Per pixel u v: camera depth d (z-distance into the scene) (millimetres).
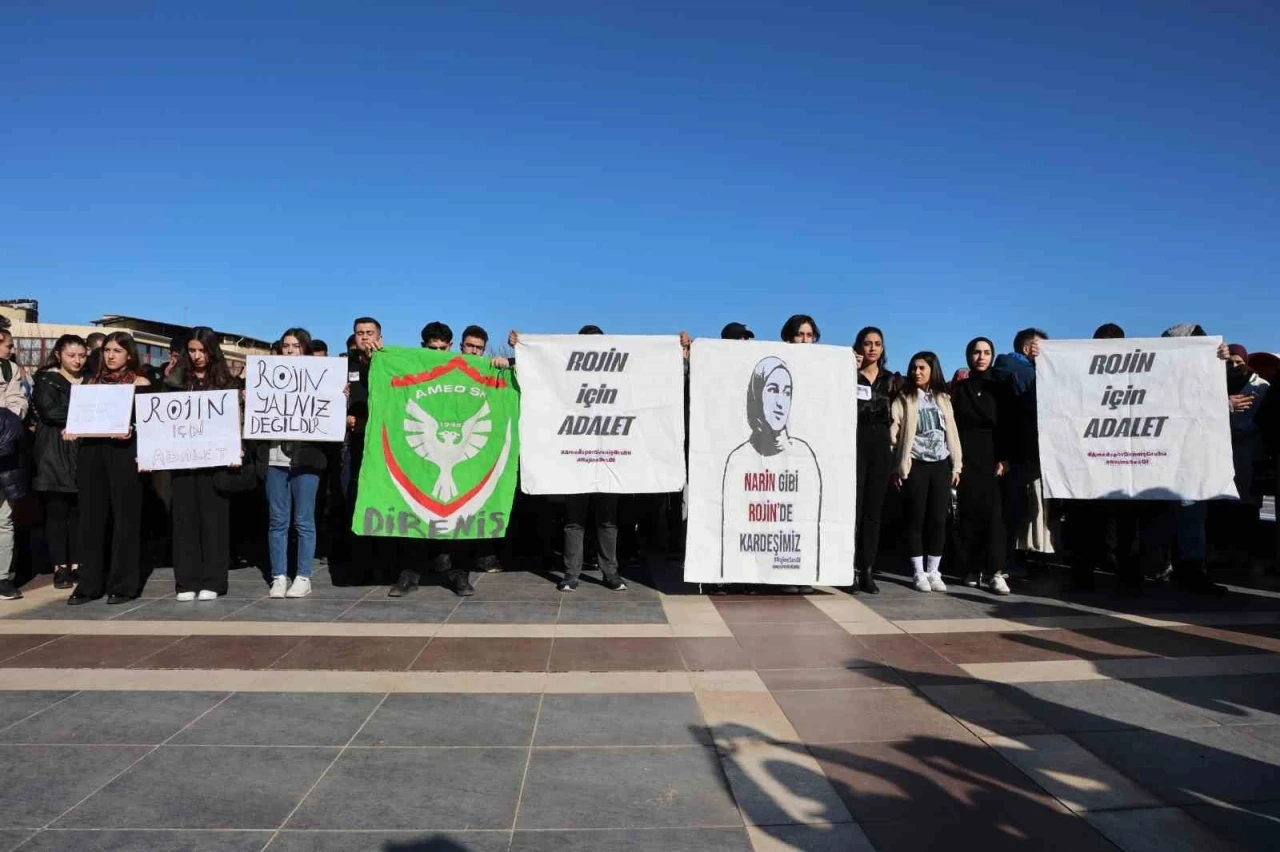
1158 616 5863
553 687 4281
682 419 6445
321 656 4773
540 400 6340
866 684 4352
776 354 6438
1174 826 2891
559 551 8391
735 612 5953
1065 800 3078
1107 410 6434
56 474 6406
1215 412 6250
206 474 6211
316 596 6359
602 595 6496
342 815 2924
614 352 6402
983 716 3896
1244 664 4699
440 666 4613
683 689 4266
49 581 6984
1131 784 3209
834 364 6512
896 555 8688
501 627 5465
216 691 4172
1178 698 4152
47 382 6297
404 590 6434
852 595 6582
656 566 7852
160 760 3354
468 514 6262
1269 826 2895
